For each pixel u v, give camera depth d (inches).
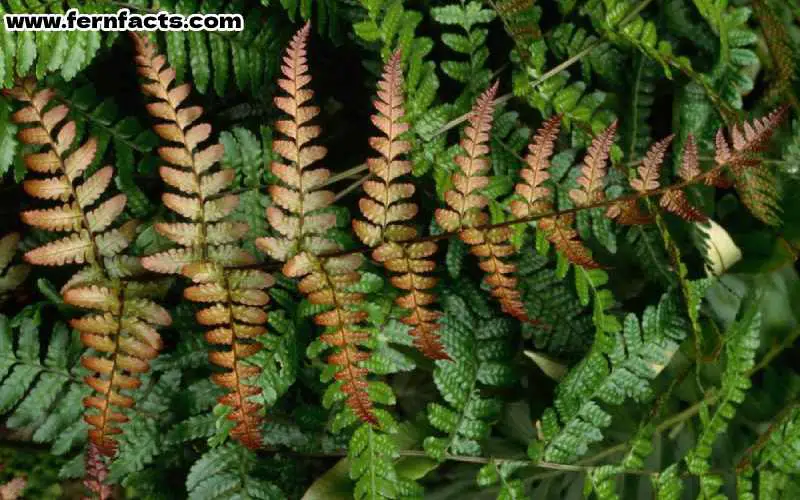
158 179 34.4
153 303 31.0
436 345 31.2
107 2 32.3
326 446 34.0
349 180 35.9
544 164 32.1
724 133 36.6
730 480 37.0
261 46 34.0
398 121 31.7
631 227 36.1
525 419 35.9
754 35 36.5
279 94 35.3
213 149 31.0
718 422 35.6
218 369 33.6
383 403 33.5
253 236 33.4
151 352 30.8
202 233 31.0
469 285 35.2
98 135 33.1
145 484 33.3
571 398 34.9
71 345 33.0
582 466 35.1
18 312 34.0
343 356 31.0
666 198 32.2
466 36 35.9
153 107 30.6
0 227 34.4
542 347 35.5
